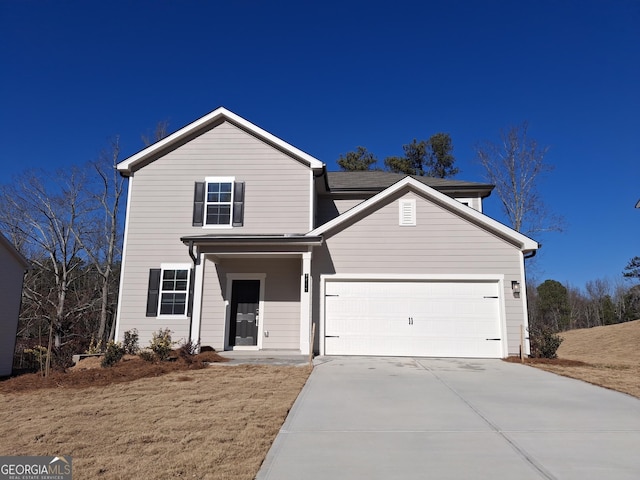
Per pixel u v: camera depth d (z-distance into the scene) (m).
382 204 14.16
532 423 6.41
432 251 13.83
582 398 7.97
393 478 4.51
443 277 13.66
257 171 15.49
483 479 4.48
